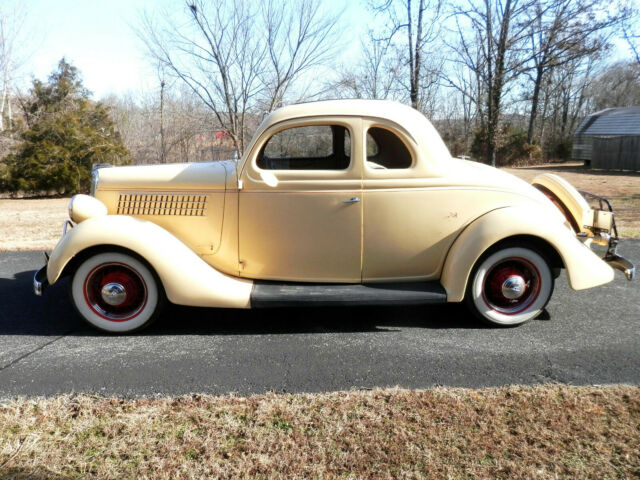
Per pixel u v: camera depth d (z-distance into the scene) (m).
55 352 3.16
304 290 3.43
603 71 39.97
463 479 1.91
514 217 3.30
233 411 2.41
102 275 3.42
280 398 2.53
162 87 14.16
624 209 9.16
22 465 2.02
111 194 3.61
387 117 3.34
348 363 2.97
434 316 3.75
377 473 1.95
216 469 1.98
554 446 2.10
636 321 3.59
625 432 2.19
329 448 2.11
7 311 3.94
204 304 3.34
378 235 3.42
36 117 19.00
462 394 2.54
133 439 2.19
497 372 2.82
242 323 3.65
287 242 3.46
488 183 3.43
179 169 3.65
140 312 3.42
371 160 3.68
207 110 12.84
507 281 3.42
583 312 3.78
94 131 17.14
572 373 2.79
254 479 1.92
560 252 3.34
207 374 2.84
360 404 2.46
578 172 21.36
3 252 6.05
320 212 3.39
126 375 2.84
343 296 3.33
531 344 3.21
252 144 3.40
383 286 3.50
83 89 20.41
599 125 25.83
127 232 3.26
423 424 2.28
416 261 3.49
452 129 26.83
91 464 2.02
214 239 3.54
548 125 39.75
